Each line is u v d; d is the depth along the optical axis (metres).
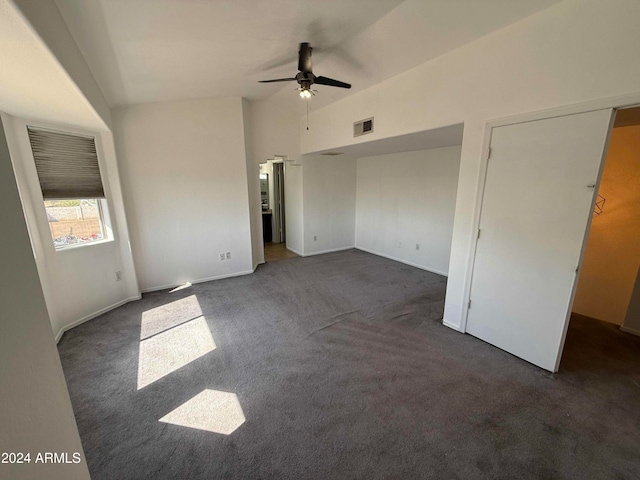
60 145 2.92
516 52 2.11
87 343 2.68
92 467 1.50
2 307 0.62
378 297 3.74
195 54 2.53
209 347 2.61
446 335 2.80
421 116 2.92
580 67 1.82
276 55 2.80
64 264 2.90
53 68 1.56
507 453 1.58
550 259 2.13
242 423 1.78
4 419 0.61
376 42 2.70
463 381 2.15
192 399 1.97
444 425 1.76
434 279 4.44
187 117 3.89
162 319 3.16
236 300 3.66
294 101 4.57
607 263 3.02
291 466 1.51
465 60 2.46
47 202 2.86
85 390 2.06
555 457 1.56
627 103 1.67
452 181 4.38
